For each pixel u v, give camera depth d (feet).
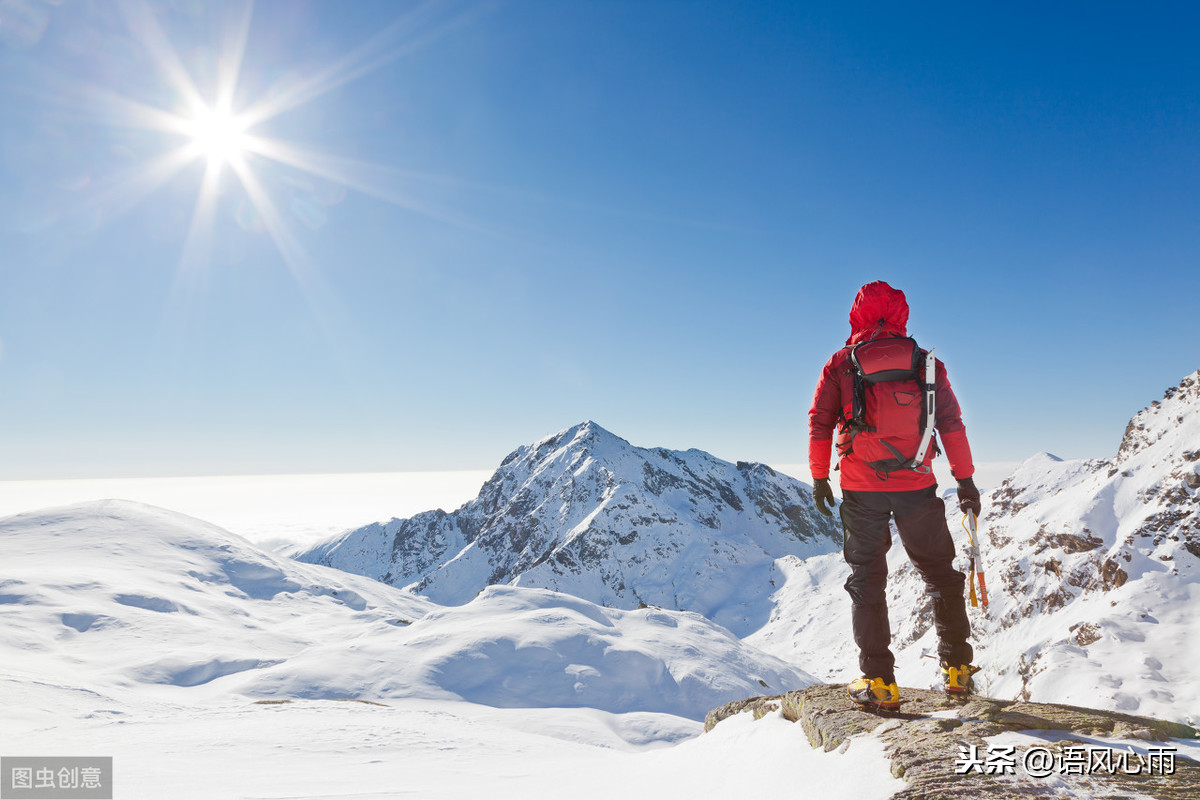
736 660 333.42
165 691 242.78
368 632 358.02
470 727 73.61
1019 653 305.94
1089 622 276.00
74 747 49.24
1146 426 428.56
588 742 179.52
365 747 48.96
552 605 373.20
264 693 230.68
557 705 256.11
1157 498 341.41
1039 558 393.09
